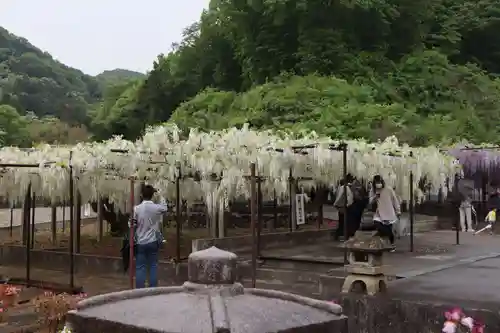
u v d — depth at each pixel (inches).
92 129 1675.7
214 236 586.6
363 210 621.6
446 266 437.1
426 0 1573.6
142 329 95.0
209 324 94.2
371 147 564.1
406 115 1158.3
